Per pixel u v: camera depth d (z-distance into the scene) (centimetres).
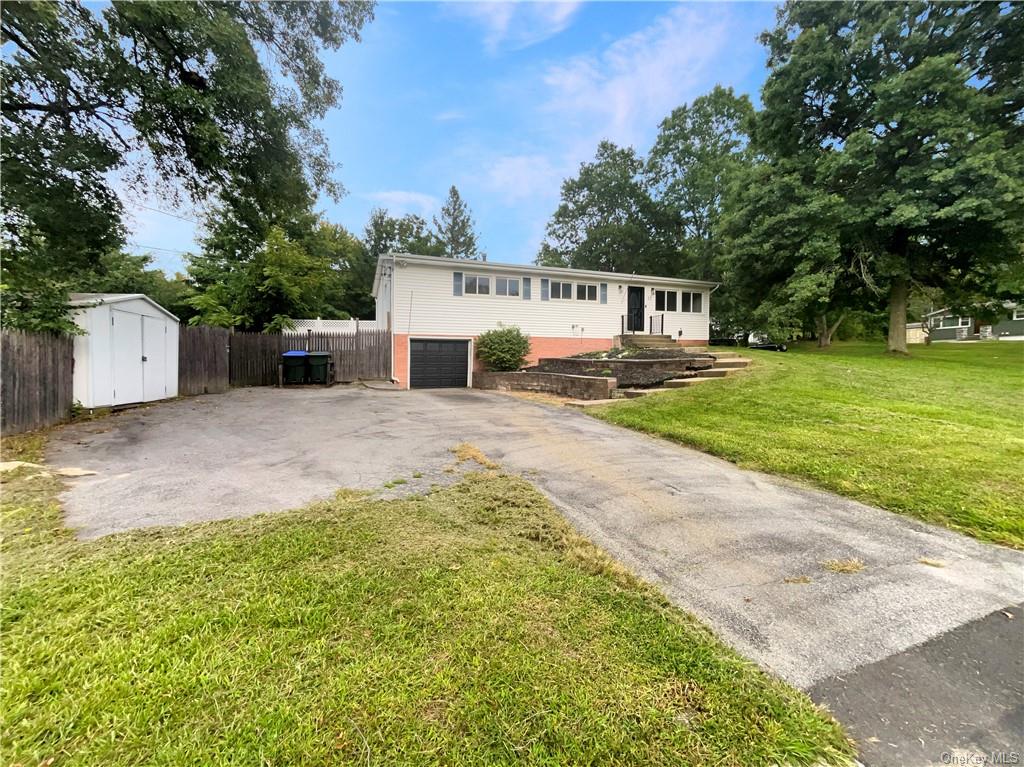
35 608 212
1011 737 159
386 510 349
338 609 217
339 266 3047
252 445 568
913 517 357
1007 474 423
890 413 663
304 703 161
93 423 673
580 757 145
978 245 1389
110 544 283
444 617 214
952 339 3216
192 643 190
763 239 1562
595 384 984
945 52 1327
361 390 1262
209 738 147
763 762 147
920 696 177
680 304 1903
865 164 1347
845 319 2644
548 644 198
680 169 2688
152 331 898
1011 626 222
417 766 140
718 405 757
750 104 2389
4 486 384
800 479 446
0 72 617
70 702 158
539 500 381
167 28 659
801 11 1455
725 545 308
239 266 1947
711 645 202
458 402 1015
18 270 712
